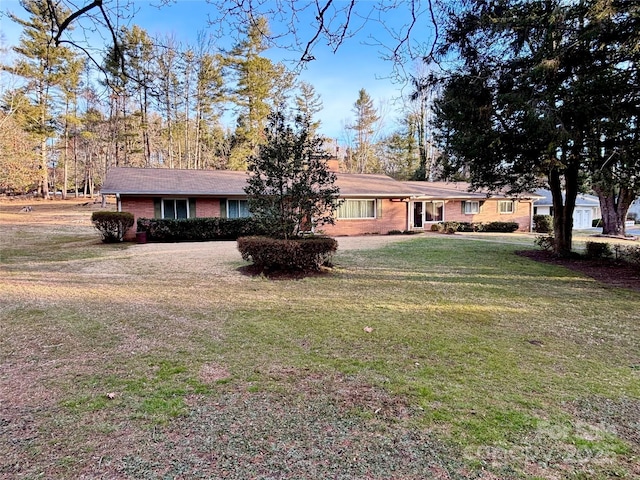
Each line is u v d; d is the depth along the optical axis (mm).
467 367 3502
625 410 2775
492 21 6484
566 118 7305
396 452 2242
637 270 8781
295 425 2521
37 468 2084
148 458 2172
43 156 33188
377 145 38531
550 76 7227
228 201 16094
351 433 2438
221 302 5828
